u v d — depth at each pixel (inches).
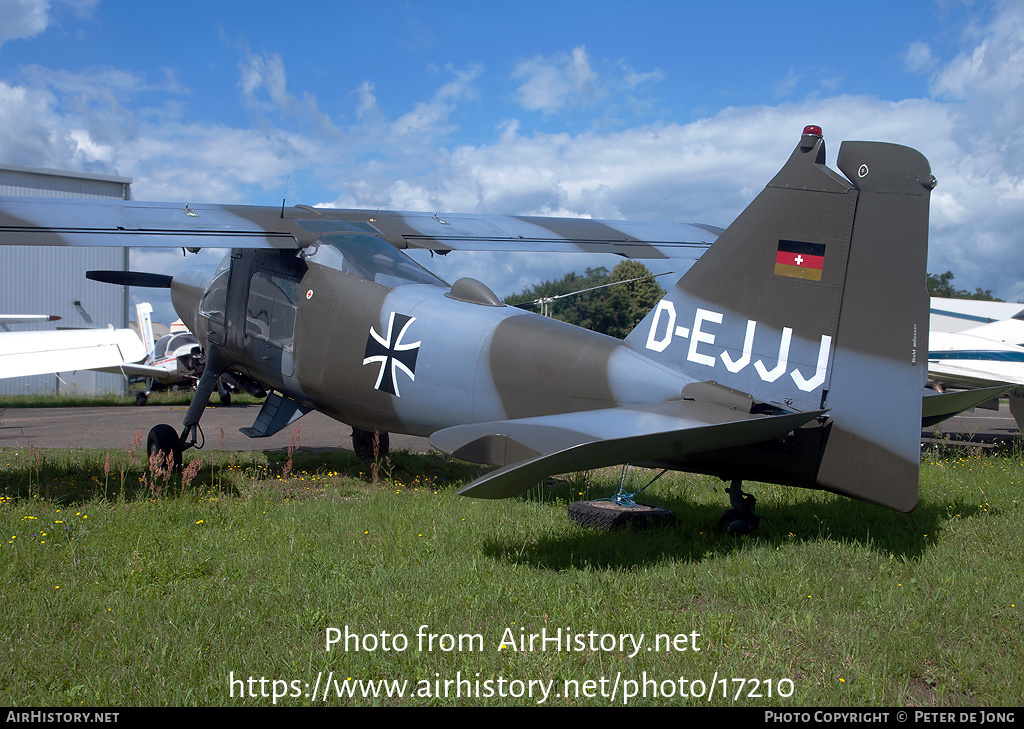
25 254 1021.8
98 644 116.1
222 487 258.1
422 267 265.4
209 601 135.6
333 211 297.3
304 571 152.2
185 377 779.4
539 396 204.8
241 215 265.4
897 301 155.7
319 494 255.9
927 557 164.4
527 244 312.2
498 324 219.5
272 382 287.9
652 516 193.9
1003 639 121.1
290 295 273.6
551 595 139.1
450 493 243.0
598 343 200.1
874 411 157.2
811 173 166.9
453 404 225.5
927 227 152.9
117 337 282.0
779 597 137.9
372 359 246.4
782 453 167.9
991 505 224.7
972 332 545.6
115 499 227.1
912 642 118.3
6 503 209.6
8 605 130.0
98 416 622.5
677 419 156.3
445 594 139.2
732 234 177.5
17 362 260.8
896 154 157.0
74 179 1028.5
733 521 188.9
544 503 224.7
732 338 175.8
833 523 199.8
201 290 324.2
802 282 167.0
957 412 216.8
